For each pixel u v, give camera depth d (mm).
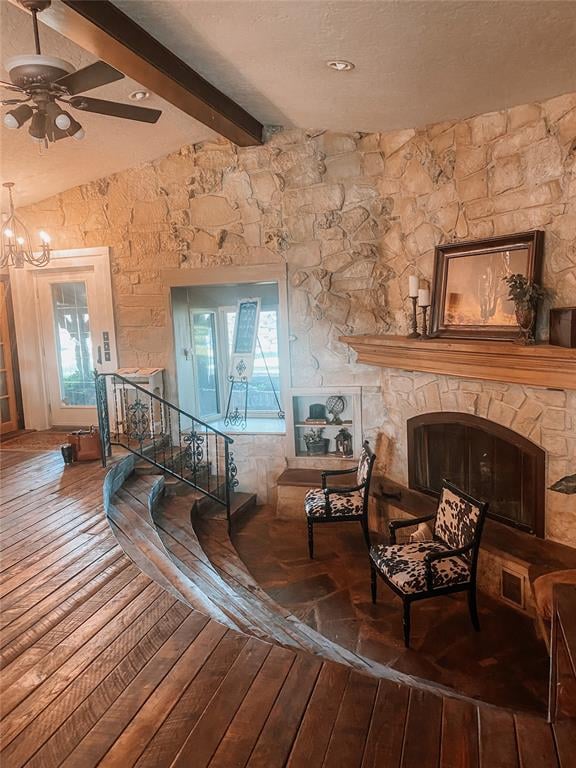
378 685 2021
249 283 5406
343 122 4551
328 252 5094
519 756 1696
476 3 2477
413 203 4512
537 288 3385
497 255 3758
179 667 2115
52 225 5754
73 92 2590
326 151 4953
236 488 5730
